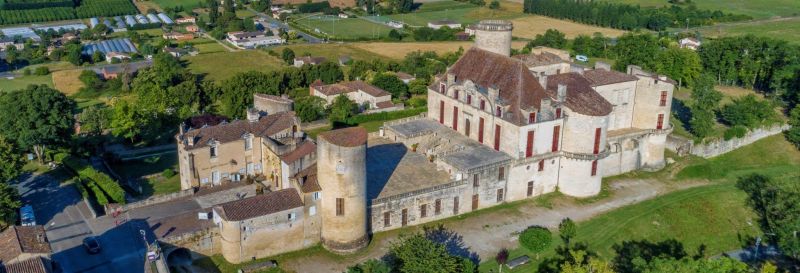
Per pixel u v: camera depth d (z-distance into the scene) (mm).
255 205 101625
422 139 133625
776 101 189625
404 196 111500
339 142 100062
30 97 139250
